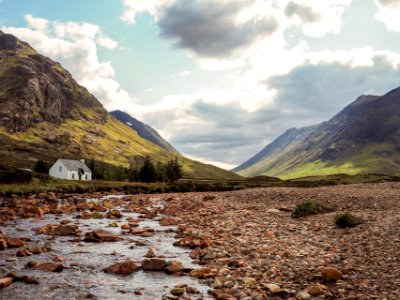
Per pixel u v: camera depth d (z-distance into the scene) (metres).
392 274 15.28
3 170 85.75
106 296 14.72
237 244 23.17
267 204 47.53
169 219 35.88
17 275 17.00
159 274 17.81
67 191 77.69
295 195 52.22
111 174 168.12
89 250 22.58
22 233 27.67
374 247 20.17
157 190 88.94
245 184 116.25
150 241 25.70
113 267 18.14
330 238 24.02
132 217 39.12
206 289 15.52
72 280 16.66
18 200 53.03
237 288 15.12
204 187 96.38
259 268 17.84
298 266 17.80
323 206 37.47
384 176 164.12
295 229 28.03
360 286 14.33
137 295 14.87
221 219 34.69
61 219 36.12
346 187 72.19
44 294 14.74
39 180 86.62
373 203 39.03
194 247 23.48
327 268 15.73
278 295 14.26
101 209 44.19
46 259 20.14
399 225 24.91
